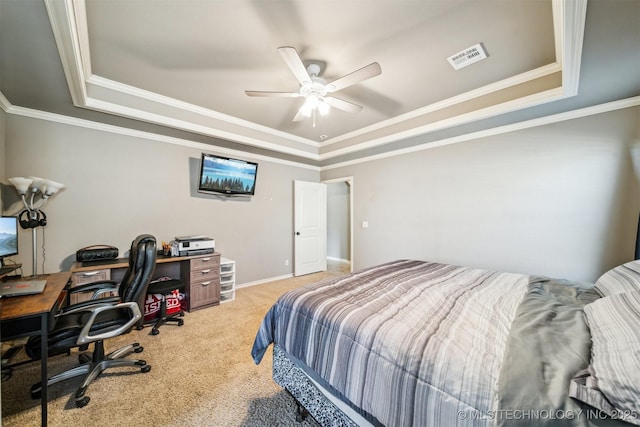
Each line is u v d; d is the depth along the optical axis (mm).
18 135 2447
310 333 1349
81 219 2771
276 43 1960
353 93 2730
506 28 1792
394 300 1479
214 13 1665
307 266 5047
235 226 4059
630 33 1457
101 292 2201
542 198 2691
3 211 2350
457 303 1437
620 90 2102
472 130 3066
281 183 4707
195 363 2018
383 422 959
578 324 1155
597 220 2402
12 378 1806
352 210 4688
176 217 3441
